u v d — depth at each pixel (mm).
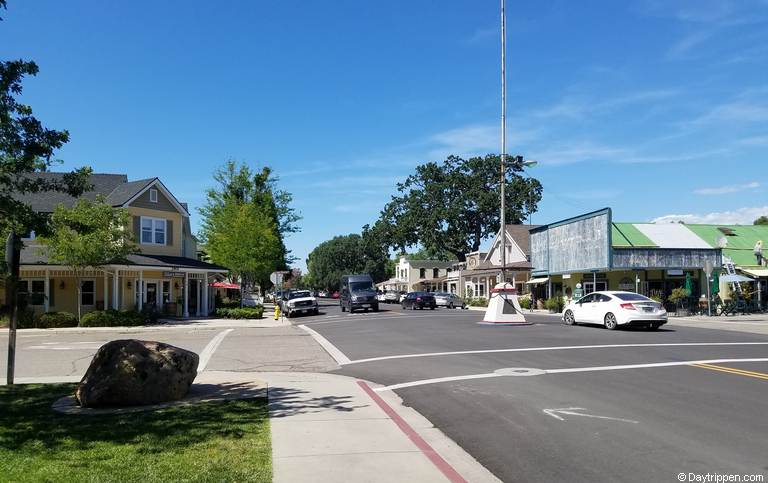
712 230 42312
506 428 7715
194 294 39625
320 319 34906
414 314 36250
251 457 6336
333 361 15234
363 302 42500
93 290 32906
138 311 30578
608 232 34906
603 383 10461
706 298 35250
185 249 42188
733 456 6297
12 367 11469
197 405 9156
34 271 31750
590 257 36719
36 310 31781
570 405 8820
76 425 7840
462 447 7004
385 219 78875
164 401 9430
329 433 7395
